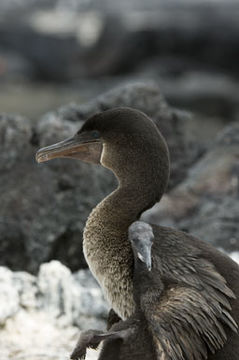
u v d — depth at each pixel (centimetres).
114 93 1362
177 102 3575
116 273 745
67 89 4122
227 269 708
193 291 671
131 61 4519
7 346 976
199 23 4475
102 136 781
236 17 4553
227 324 666
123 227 757
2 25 4750
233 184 1308
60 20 5097
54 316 1043
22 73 4434
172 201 1293
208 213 1255
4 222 1232
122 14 4884
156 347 648
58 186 1235
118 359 666
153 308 666
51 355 952
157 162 759
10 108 3450
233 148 1398
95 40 4550
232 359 660
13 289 1037
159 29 4462
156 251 710
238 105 3516
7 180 1245
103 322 1031
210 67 4388
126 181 766
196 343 653
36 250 1226
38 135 1253
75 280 1116
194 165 1400
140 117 768
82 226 1226
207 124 3300
